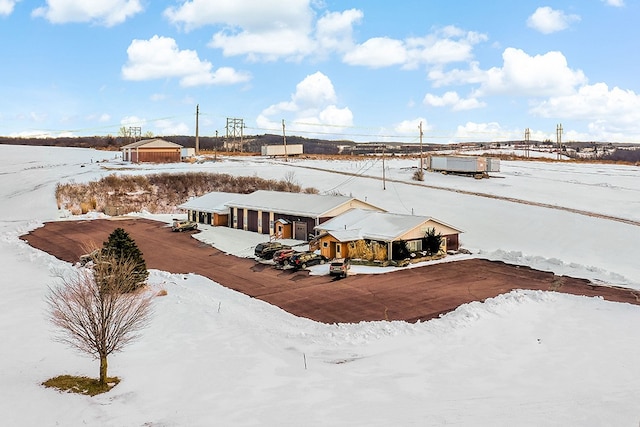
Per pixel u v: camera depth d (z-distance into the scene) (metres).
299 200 44.62
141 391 14.48
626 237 42.25
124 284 16.97
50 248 38.41
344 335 19.58
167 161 91.31
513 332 19.45
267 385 14.91
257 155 123.69
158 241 41.41
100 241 40.53
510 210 52.50
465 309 21.95
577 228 45.34
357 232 34.50
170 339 19.16
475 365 16.23
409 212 52.31
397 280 28.50
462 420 11.76
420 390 14.27
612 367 15.52
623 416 11.48
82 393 14.26
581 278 29.03
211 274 30.86
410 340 18.95
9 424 12.20
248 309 23.62
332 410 12.93
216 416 12.74
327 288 27.09
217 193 53.53
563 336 18.81
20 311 22.31
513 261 33.69
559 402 12.73
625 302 23.86
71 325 17.06
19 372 15.56
